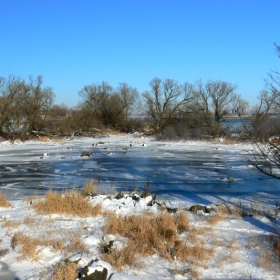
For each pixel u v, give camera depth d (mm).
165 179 20859
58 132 57281
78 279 6219
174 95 63594
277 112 11195
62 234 9172
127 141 53125
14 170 24156
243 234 9523
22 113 52281
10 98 52062
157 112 65188
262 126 11703
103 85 75875
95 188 16141
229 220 10930
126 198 13508
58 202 12000
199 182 19906
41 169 24594
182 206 13203
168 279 6688
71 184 19156
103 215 11320
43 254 7586
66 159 30234
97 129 63688
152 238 8617
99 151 37406
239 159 30531
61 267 6539
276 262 7520
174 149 40250
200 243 8594
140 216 10492
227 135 52625
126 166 26234
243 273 6992
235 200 14555
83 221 10492
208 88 55219
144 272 6988
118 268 6996
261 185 19031
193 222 10648
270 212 12109
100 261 6711
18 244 8297
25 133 51000
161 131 60938
